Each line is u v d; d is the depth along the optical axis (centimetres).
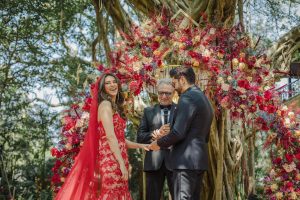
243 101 519
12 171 1247
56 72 1327
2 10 1130
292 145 566
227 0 607
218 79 514
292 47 898
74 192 434
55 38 1280
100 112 435
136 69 529
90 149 433
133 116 652
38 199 1146
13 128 1309
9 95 1310
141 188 855
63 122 548
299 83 888
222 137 576
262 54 558
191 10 645
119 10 664
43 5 1138
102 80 445
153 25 556
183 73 426
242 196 718
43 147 1355
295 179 575
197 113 405
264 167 1041
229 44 535
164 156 503
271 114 547
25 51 1259
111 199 423
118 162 429
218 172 582
